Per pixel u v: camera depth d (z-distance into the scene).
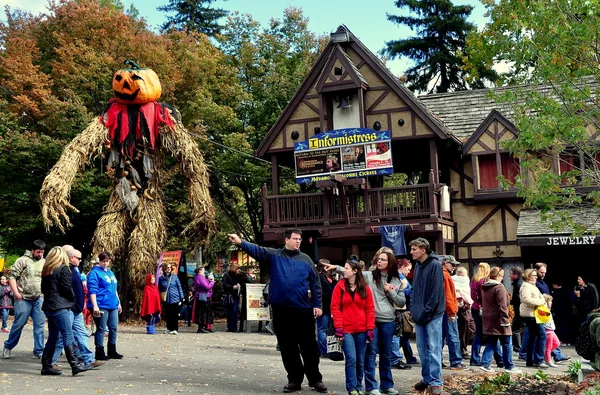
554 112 11.44
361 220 22.22
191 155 21.86
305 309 9.80
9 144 26.55
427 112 22.14
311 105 23.53
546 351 13.39
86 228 30.56
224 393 9.62
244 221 34.44
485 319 12.12
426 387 9.96
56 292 10.89
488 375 11.52
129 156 21.39
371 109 22.78
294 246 10.02
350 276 9.33
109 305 12.75
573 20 11.69
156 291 19.30
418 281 9.68
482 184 22.86
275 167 23.70
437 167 21.91
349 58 23.20
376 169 21.59
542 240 19.78
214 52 31.70
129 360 12.85
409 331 13.19
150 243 21.78
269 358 13.84
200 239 22.58
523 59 12.27
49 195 19.84
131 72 20.86
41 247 12.67
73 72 28.23
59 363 12.34
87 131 20.94
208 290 21.03
